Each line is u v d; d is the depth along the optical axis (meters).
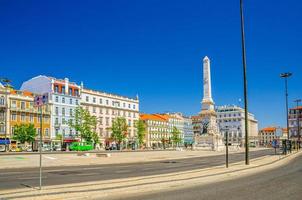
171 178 18.66
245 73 30.19
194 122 177.00
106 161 37.31
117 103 117.88
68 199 11.88
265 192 13.88
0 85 82.06
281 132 54.75
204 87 83.88
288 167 28.45
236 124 172.12
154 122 142.75
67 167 29.09
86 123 88.69
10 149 80.38
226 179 19.31
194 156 53.03
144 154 57.53
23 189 14.05
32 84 97.06
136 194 13.46
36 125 88.75
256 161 36.31
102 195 12.98
